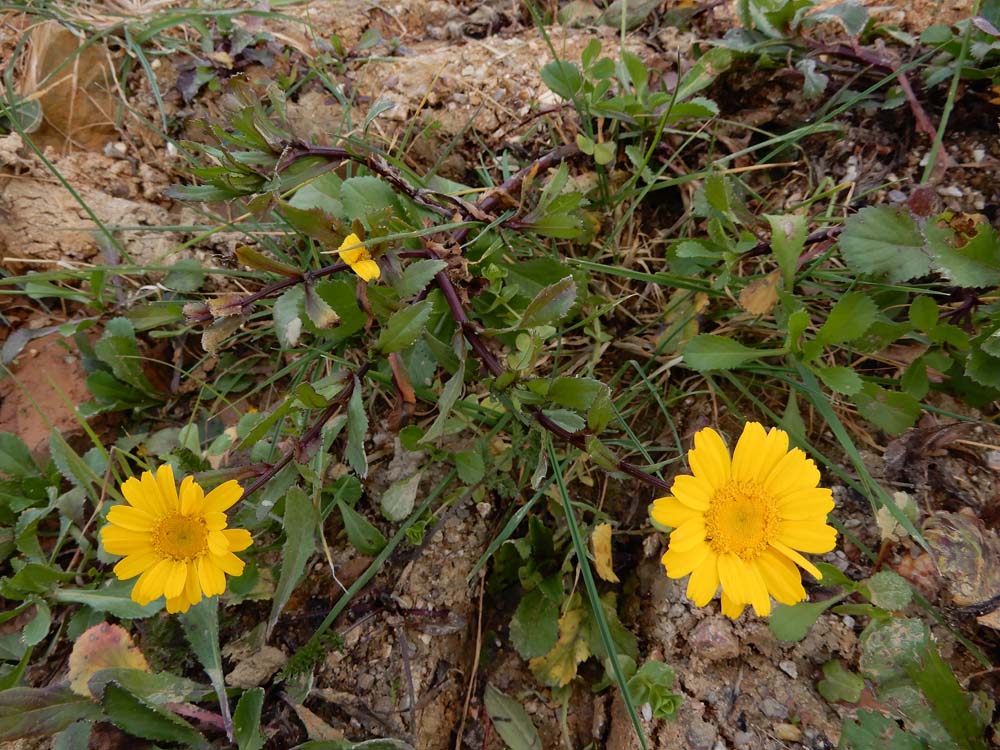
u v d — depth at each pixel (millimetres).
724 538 122
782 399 177
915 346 170
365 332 181
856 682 135
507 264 176
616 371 195
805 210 187
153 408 201
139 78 223
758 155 206
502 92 216
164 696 144
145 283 206
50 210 204
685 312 187
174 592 131
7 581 155
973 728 124
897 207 151
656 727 140
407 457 183
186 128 223
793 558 118
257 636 157
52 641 162
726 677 142
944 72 180
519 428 171
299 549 137
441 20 256
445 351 151
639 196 199
